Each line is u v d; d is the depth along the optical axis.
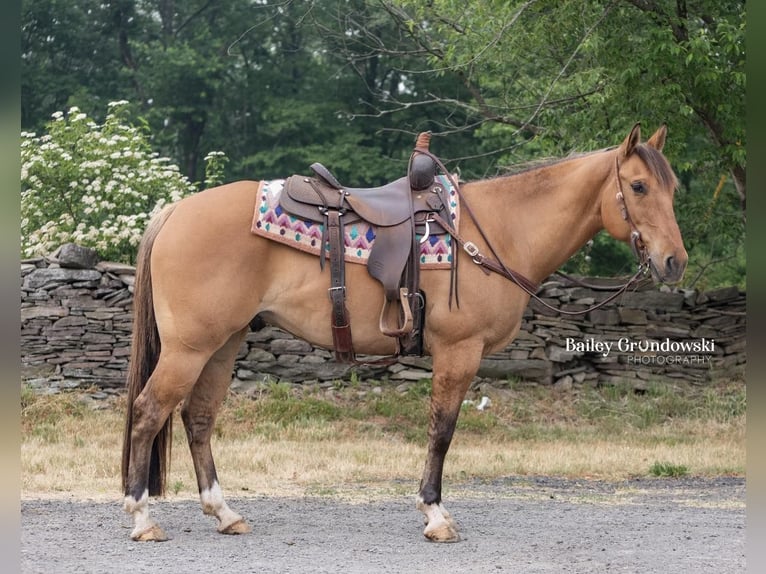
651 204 5.69
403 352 5.77
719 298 13.05
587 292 12.73
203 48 24.75
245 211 5.63
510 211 5.97
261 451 9.58
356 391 12.05
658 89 11.32
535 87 14.11
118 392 11.70
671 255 5.61
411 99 23.19
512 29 12.78
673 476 8.96
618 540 5.86
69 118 14.12
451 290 5.67
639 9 12.11
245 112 25.14
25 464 8.54
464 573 4.89
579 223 5.99
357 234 5.68
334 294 5.62
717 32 11.45
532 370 12.48
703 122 12.86
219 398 5.97
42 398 11.18
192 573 4.81
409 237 5.68
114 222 13.10
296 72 25.64
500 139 20.23
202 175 26.08
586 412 12.00
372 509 6.93
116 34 26.67
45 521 6.21
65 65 26.23
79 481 7.94
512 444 10.71
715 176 14.23
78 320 11.76
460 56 14.01
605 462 9.54
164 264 5.56
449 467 9.17
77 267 11.84
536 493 7.92
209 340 5.55
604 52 11.91
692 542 5.81
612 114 12.16
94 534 5.81
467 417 11.49
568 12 11.92
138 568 4.90
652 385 12.59
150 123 24.75
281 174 23.95
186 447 9.72
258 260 5.61
